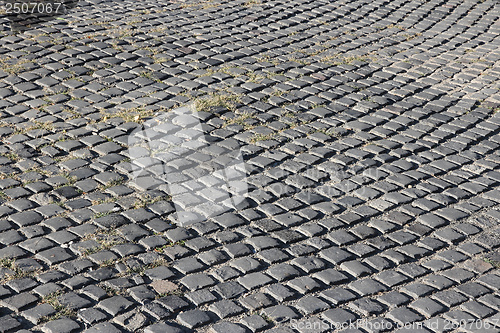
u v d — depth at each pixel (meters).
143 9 11.70
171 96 7.95
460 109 7.71
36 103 7.64
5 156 6.44
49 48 9.38
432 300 4.54
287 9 11.83
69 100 7.77
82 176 6.15
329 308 4.47
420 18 11.43
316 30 10.66
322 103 7.86
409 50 9.77
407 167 6.45
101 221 5.44
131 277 4.75
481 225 5.49
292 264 4.96
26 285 4.61
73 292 4.56
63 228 5.33
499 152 6.75
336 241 5.27
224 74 8.66
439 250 5.16
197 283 4.71
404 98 8.05
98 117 7.34
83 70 8.63
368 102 7.89
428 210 5.73
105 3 11.98
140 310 4.41
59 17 10.94
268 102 7.86
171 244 5.18
